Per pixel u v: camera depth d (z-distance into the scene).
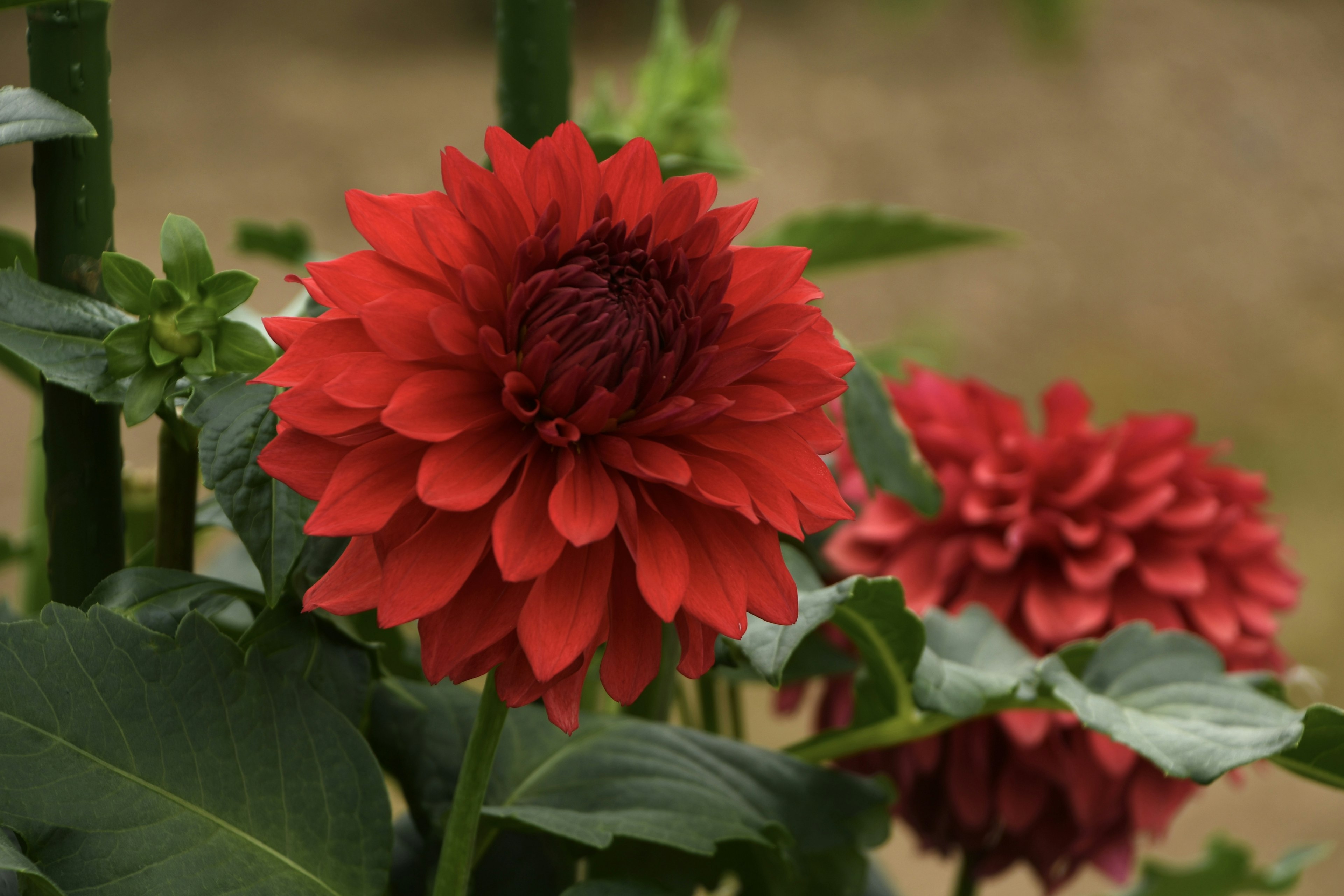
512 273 0.61
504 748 0.70
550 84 0.73
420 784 0.69
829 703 0.82
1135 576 0.79
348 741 0.65
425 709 0.70
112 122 0.66
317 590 0.60
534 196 0.62
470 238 0.61
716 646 0.68
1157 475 0.79
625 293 0.61
